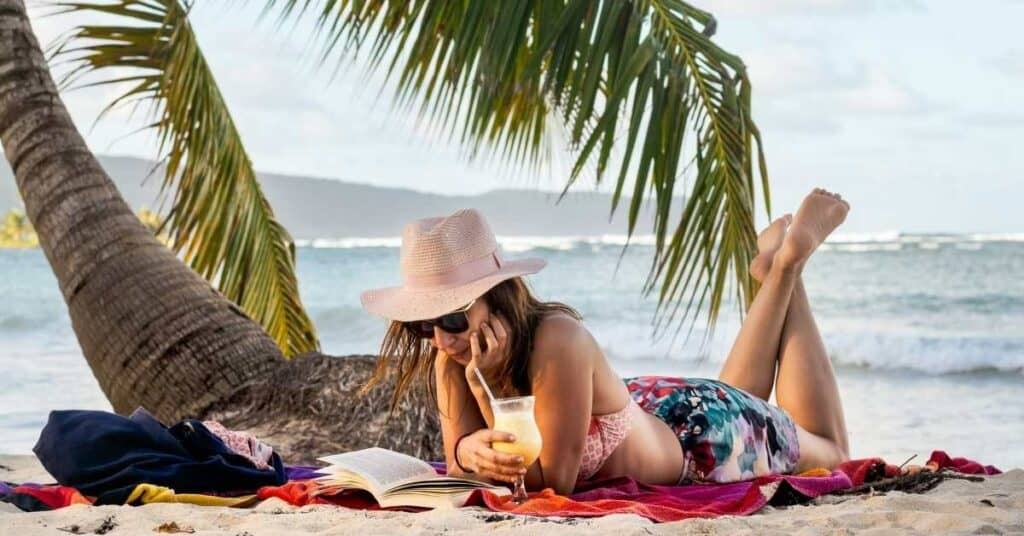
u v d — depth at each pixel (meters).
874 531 3.11
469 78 5.96
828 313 25.45
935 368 15.80
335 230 165.88
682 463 4.12
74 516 3.41
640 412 4.04
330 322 24.70
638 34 5.96
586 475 3.93
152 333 6.55
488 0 5.92
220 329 6.68
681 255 6.20
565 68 5.88
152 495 3.75
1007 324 22.17
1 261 51.44
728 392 4.25
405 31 6.21
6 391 12.84
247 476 4.03
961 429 10.23
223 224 8.23
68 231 6.69
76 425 4.02
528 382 3.74
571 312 3.83
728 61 6.12
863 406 12.17
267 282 8.62
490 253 3.73
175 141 8.05
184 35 7.80
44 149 6.78
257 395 6.47
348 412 6.18
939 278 31.84
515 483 3.58
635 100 5.84
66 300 6.76
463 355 3.68
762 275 4.88
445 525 3.17
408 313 3.60
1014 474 4.21
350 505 3.69
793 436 4.44
